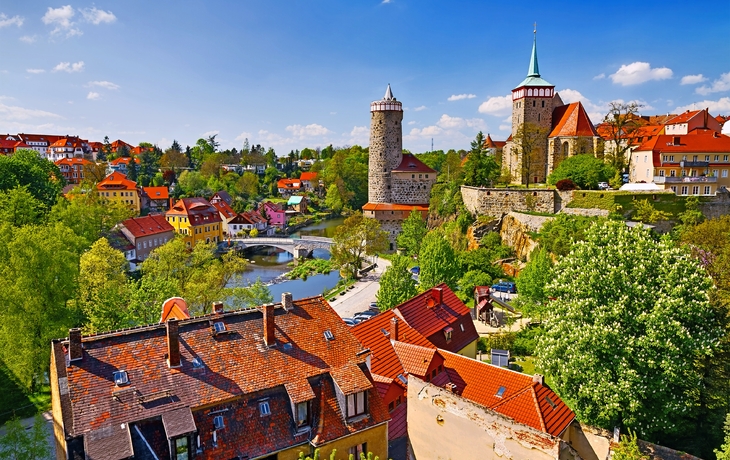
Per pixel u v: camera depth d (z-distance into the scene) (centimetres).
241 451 2492
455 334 5009
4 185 9769
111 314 5197
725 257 4731
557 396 3459
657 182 8262
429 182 12912
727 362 3656
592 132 9881
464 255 8506
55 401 2594
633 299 3553
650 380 3388
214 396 2542
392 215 12606
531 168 10588
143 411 2352
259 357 2844
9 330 4600
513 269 8306
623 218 7619
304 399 2697
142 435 2306
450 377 3881
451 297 5416
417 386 3056
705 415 3653
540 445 2416
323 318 3291
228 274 7556
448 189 11438
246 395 2641
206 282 6400
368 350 3247
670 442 3694
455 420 2833
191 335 2778
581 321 3684
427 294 5128
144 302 5450
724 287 4488
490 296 6888
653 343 3303
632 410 3350
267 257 13788
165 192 18450
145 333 2672
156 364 2564
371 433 2930
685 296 3469
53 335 4803
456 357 4025
